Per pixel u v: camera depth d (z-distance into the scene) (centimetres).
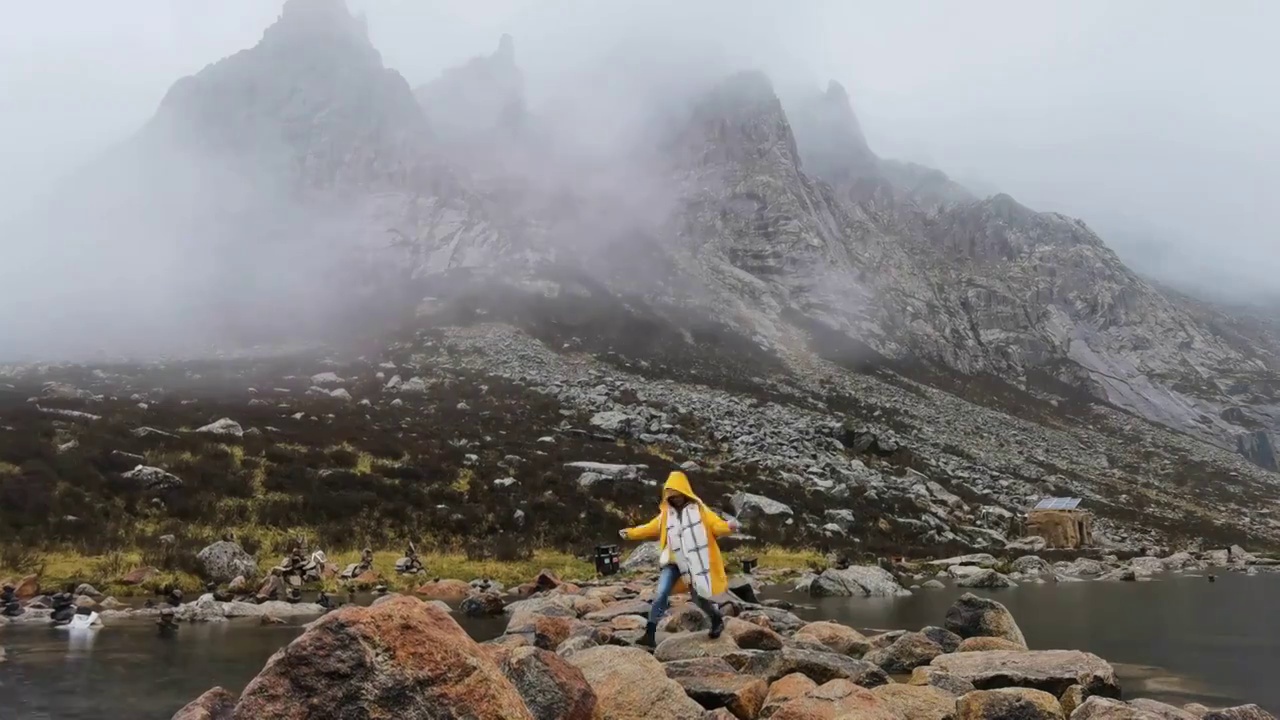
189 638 1376
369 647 497
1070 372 14962
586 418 5862
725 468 5034
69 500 2389
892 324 14062
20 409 3369
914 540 4353
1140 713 721
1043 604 2217
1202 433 13662
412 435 4312
